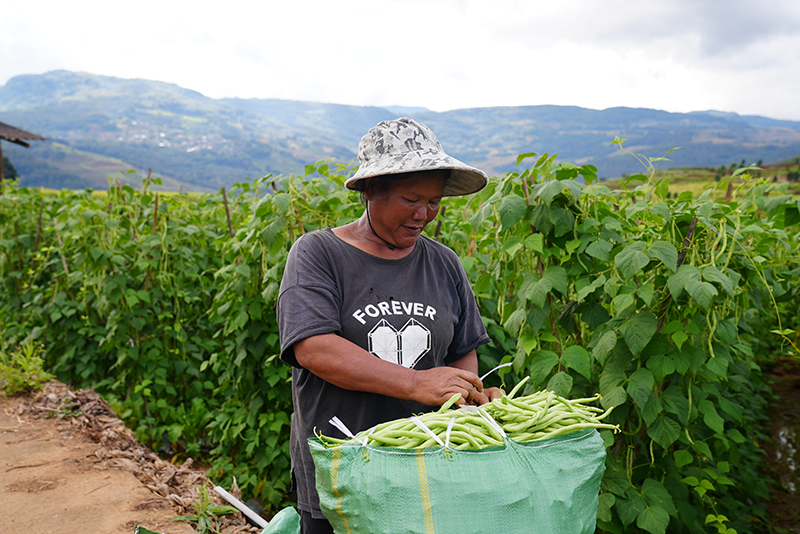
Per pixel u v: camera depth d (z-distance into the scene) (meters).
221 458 4.45
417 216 1.61
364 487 1.29
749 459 4.61
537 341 2.92
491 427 1.42
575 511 1.34
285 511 1.83
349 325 1.63
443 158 1.55
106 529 2.86
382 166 1.52
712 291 2.41
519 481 1.29
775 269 3.55
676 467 3.14
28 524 2.89
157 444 5.00
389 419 1.68
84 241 5.45
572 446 1.42
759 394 6.35
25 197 7.55
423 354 1.71
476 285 3.27
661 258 2.57
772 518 4.24
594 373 3.09
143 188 5.68
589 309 2.88
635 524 2.99
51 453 3.79
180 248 5.89
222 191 5.09
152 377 5.41
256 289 3.99
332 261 1.65
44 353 5.88
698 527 3.19
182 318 5.91
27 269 7.04
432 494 1.25
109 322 5.43
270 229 3.66
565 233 2.82
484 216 2.89
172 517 3.00
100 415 4.45
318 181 3.81
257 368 4.17
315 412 1.69
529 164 3.05
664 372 2.70
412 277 1.74
